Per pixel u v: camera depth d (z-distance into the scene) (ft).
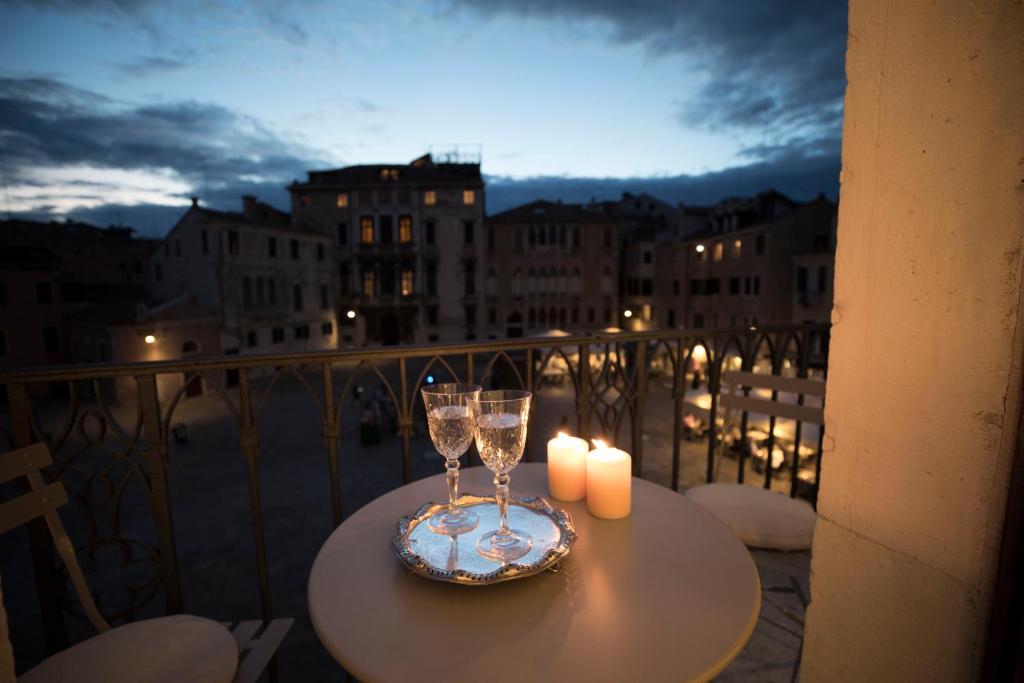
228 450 52.95
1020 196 2.90
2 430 6.08
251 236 97.96
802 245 97.14
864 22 3.66
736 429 38.27
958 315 3.23
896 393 3.61
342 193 125.59
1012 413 2.99
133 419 68.90
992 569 3.15
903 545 3.64
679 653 3.26
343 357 7.27
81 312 90.43
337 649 3.31
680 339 9.89
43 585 6.60
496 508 5.34
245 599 26.63
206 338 87.56
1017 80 2.88
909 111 3.42
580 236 135.13
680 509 5.36
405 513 5.30
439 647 3.33
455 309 128.88
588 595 3.87
